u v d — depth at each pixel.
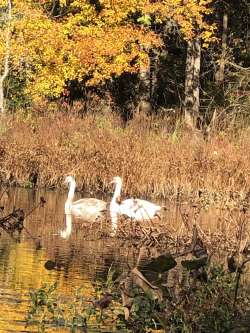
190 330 8.30
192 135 25.39
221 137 24.44
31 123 25.61
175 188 23.06
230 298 8.93
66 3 30.44
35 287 10.90
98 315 9.41
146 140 24.17
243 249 12.02
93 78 29.75
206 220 18.09
